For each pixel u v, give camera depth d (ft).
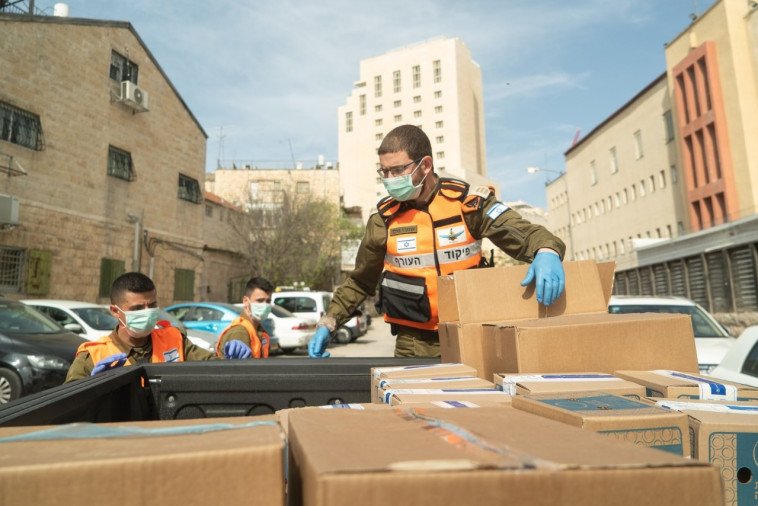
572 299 6.21
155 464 2.07
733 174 76.02
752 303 48.75
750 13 75.31
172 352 9.99
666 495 2.03
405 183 7.90
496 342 5.46
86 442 2.34
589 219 133.49
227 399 6.98
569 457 2.16
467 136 237.04
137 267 55.62
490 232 7.88
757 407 3.92
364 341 61.21
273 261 82.89
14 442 2.35
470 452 2.17
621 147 116.06
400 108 240.73
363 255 9.17
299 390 7.02
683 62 85.71
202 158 69.21
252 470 2.14
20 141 42.83
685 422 3.33
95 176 50.75
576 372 4.86
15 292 41.88
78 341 23.48
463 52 243.60
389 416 2.98
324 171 114.11
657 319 5.10
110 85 53.01
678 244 61.93
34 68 44.21
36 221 43.93
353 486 1.85
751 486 3.45
